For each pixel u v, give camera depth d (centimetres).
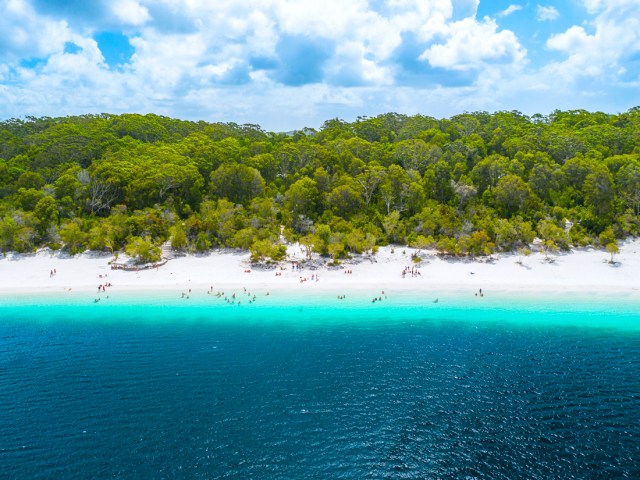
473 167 12950
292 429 4097
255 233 10431
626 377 5069
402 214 11675
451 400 4600
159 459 3684
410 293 8419
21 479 3459
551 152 13675
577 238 10094
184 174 11981
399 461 3634
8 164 13112
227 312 7588
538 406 4469
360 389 4853
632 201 10806
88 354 5900
